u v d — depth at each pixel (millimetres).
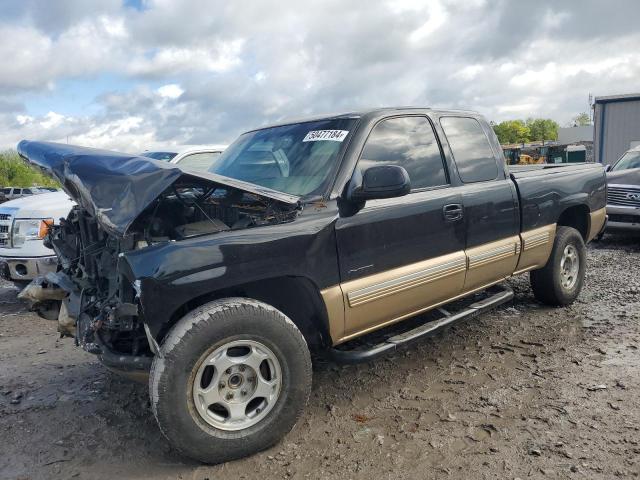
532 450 2986
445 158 4215
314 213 3303
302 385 3121
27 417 3689
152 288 2756
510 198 4613
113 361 3031
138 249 2869
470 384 3902
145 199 2803
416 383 3967
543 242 5027
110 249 3574
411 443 3150
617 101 25172
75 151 3350
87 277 3807
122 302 2977
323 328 3385
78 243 4262
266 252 3049
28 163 4164
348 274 3416
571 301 5652
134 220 2799
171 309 2811
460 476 2807
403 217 3703
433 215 3900
